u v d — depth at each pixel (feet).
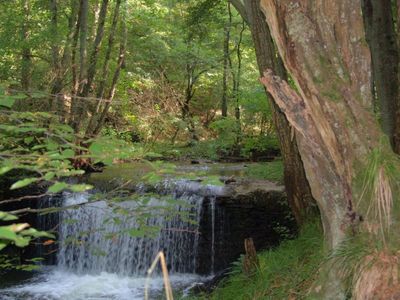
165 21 61.16
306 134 11.29
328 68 10.64
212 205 28.25
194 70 66.13
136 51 57.41
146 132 48.67
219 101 67.77
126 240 30.07
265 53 19.08
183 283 27.22
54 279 29.19
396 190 10.02
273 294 14.92
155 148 47.42
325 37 10.75
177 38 61.31
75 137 10.80
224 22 52.95
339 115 10.58
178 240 29.19
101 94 40.68
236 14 58.95
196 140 55.06
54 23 36.63
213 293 19.88
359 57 10.89
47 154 8.41
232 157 47.47
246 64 62.59
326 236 11.96
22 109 20.02
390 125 18.78
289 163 19.63
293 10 10.73
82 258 30.86
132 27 54.90
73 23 39.32
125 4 44.73
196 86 68.33
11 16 34.68
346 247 10.68
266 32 19.04
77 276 29.86
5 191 31.32
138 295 26.25
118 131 46.57
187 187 29.30
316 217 18.81
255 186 28.55
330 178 11.14
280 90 11.41
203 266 28.60
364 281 9.74
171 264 29.43
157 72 61.26
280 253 18.65
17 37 34.83
